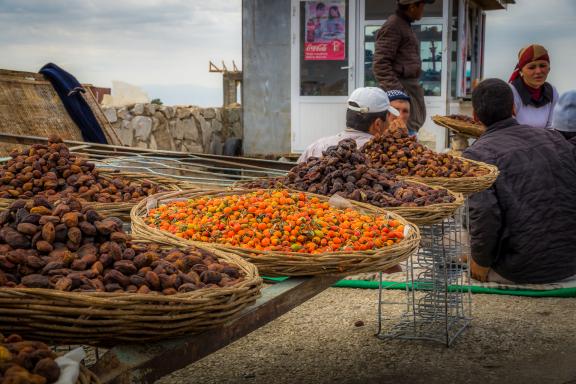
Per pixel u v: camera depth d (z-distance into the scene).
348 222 2.95
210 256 2.26
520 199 4.46
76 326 1.69
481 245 4.50
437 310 4.15
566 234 4.52
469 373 3.54
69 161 3.51
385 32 7.18
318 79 11.05
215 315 1.86
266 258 2.45
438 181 3.82
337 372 3.58
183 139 11.28
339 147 3.74
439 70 10.70
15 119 7.73
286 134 11.37
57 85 8.31
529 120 6.05
